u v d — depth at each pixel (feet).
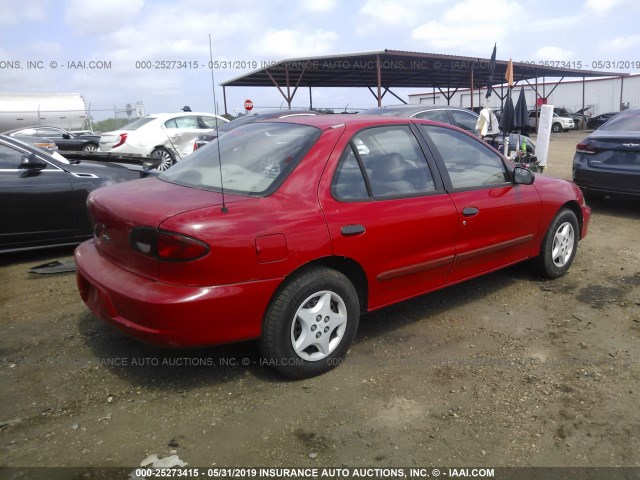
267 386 10.23
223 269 9.04
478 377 10.68
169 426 9.00
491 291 15.40
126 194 10.54
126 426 8.99
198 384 10.27
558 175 38.81
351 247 10.49
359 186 11.02
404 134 12.39
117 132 42.45
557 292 15.31
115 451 8.37
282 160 10.62
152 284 9.20
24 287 15.46
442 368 11.02
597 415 9.47
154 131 42.27
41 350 11.53
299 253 9.74
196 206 9.37
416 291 12.30
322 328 10.43
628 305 14.30
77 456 8.24
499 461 8.30
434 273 12.53
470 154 13.73
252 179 10.46
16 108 81.05
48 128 64.28
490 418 9.36
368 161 11.37
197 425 9.04
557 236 16.01
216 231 8.98
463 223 12.68
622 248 19.74
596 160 24.88
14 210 17.34
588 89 137.18
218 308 9.09
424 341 12.25
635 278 16.40
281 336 9.86
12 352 11.44
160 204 9.59
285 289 9.84
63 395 9.87
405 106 31.30
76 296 14.70
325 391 10.11
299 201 10.04
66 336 12.19
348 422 9.18
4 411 9.36
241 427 9.00
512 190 14.23
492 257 13.99
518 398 9.96
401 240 11.38
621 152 24.12
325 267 10.38
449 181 12.78
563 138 93.30
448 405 9.72
